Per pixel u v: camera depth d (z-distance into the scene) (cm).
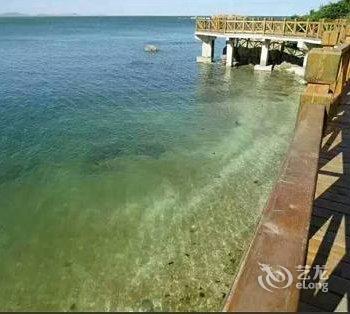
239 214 761
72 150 1150
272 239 118
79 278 593
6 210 802
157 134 1302
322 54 312
